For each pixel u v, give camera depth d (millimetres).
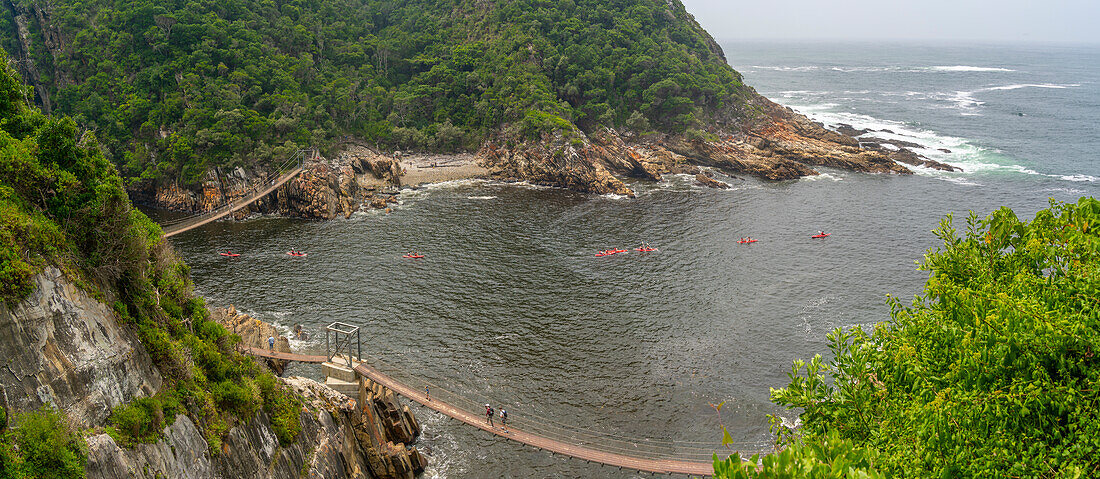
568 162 173250
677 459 66688
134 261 47844
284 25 198250
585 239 131750
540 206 155875
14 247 37469
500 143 191375
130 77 173125
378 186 170500
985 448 25297
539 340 91688
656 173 178750
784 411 76250
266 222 146250
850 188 167375
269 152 163750
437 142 196875
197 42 178125
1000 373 26703
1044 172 179875
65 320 38969
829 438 22000
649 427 73750
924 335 33062
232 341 59031
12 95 51688
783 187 170125
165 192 158625
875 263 117500
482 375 83312
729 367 85062
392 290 107562
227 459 46969
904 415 29859
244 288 108125
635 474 68188
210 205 155375
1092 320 25109
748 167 184375
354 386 69688
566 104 194500
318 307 101312
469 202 159250
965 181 171750
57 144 45469
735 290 106812
